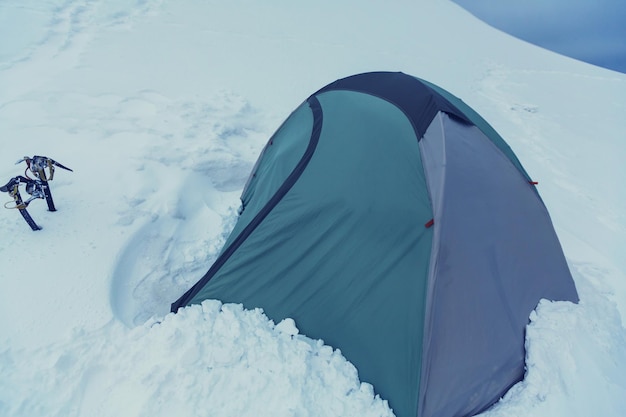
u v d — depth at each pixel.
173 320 2.35
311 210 2.41
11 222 2.97
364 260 2.27
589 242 4.29
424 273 2.11
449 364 2.09
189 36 9.54
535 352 2.31
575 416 2.13
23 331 2.24
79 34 8.31
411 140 2.40
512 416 2.09
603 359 2.42
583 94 11.32
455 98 3.10
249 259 2.50
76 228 3.04
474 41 17.03
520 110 9.09
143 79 6.62
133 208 3.40
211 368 2.12
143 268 3.00
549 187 5.55
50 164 2.98
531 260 2.54
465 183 2.28
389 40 13.82
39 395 1.97
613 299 3.28
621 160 6.80
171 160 4.16
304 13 15.01
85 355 2.17
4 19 7.95
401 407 2.06
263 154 3.86
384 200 2.26
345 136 2.61
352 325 2.26
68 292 2.52
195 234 3.48
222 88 6.74
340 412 2.00
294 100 7.11
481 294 2.21
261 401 1.99
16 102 4.96
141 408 1.92
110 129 4.60
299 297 2.39
